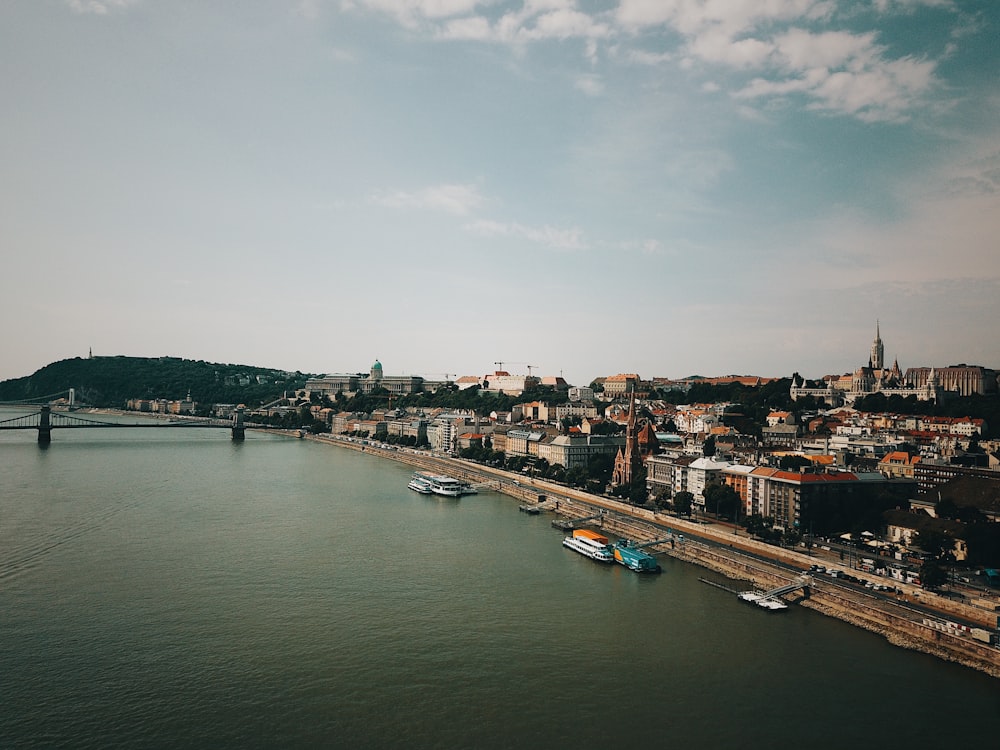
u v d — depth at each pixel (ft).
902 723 411.75
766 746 390.21
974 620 514.27
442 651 501.56
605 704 431.84
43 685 440.86
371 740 390.21
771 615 578.25
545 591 636.48
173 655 485.15
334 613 570.46
